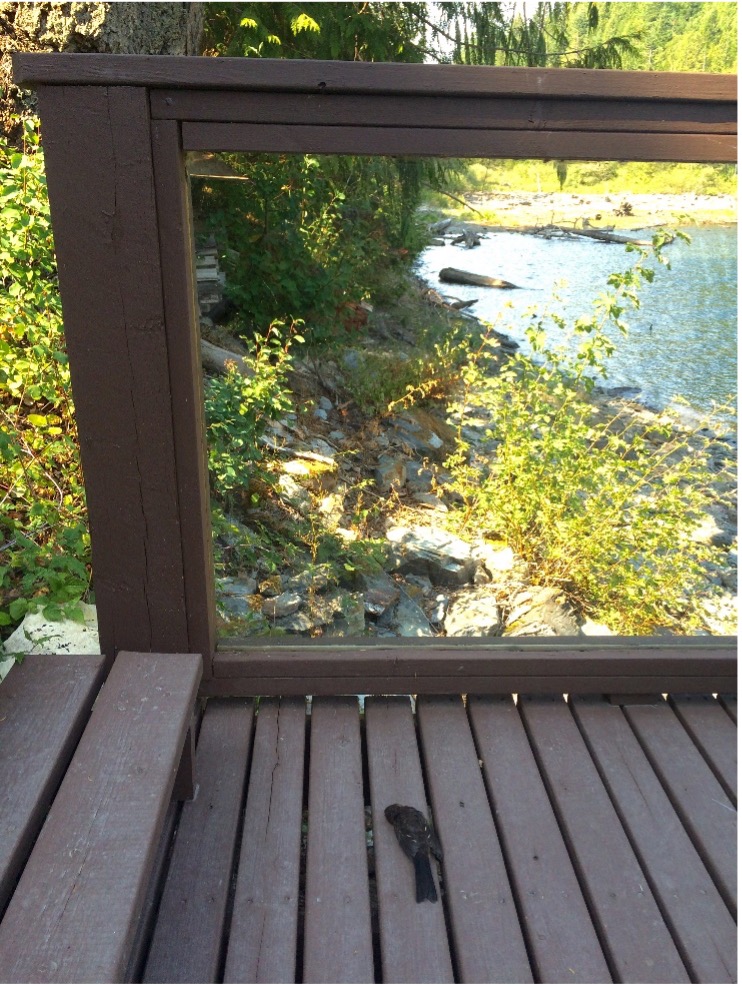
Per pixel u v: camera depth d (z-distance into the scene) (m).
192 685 2.18
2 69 4.30
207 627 2.57
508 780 2.44
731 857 2.19
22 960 1.45
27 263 3.38
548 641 2.78
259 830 2.24
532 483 3.02
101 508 2.40
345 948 1.92
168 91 2.11
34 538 3.41
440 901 2.06
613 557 3.02
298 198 2.62
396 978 1.86
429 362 2.99
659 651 2.76
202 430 2.44
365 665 2.67
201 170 2.39
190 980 1.83
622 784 2.44
